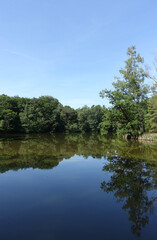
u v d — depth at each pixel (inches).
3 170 391.5
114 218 197.5
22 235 166.1
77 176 351.6
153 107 1147.9
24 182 317.1
